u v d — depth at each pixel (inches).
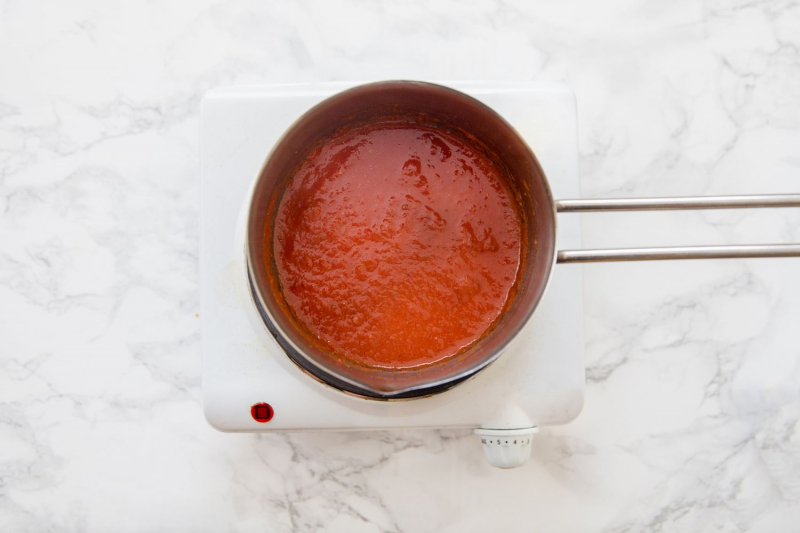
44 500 27.2
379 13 27.7
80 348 27.3
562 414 24.4
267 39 27.6
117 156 27.5
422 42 27.7
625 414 27.5
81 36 27.6
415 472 27.4
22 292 27.4
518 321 21.0
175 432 27.3
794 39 27.9
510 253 23.0
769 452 27.5
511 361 24.3
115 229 27.5
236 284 24.3
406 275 22.8
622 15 27.9
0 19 27.6
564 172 24.6
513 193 23.0
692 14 27.9
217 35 27.6
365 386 20.5
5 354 27.3
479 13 27.8
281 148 21.5
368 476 27.3
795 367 27.6
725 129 27.8
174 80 27.6
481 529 27.3
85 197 27.5
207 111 24.3
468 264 22.9
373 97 22.0
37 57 27.6
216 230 24.3
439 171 23.2
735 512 27.4
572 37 27.8
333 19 27.7
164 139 27.5
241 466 27.3
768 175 27.8
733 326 27.6
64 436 27.2
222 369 24.2
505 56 27.7
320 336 22.6
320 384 23.5
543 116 24.7
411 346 22.6
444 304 22.7
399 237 22.9
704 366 27.5
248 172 24.3
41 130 27.6
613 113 27.8
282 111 24.4
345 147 23.2
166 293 27.4
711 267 27.7
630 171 27.7
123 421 27.3
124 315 27.4
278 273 22.7
